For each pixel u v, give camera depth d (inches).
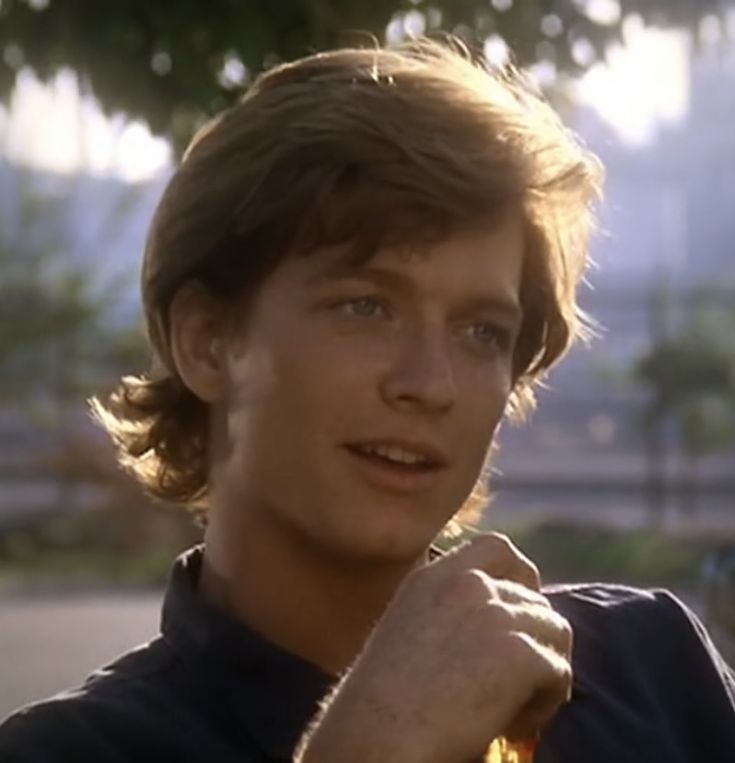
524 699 133.2
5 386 1660.9
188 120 315.9
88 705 150.8
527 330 162.6
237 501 154.8
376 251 146.4
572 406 2274.9
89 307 1662.2
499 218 150.9
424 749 130.2
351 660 153.8
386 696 132.0
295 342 147.9
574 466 2118.6
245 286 151.4
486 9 318.0
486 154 149.5
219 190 152.4
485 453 150.9
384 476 147.0
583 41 338.3
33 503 1667.1
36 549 1499.8
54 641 976.9
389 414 146.3
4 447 1785.2
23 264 1676.9
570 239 162.4
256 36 304.2
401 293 147.6
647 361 1759.4
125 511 1517.0
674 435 1956.2
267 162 149.5
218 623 152.7
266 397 149.6
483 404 149.3
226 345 155.1
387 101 149.6
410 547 148.3
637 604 180.5
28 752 148.0
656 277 1909.4
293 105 150.8
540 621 135.9
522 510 1812.3
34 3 314.8
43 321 1652.3
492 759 138.3
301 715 150.4
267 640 152.4
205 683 151.9
